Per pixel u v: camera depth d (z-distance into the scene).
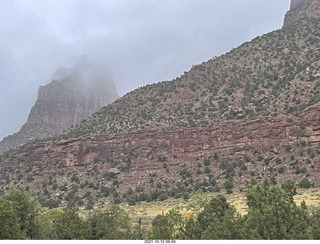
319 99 104.31
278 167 92.81
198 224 35.75
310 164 88.12
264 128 107.06
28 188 119.88
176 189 98.94
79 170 125.81
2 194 120.06
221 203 39.78
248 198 36.50
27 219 45.72
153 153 121.81
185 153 118.38
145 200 96.94
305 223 29.95
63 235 38.38
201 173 106.12
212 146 115.50
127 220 56.59
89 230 40.03
